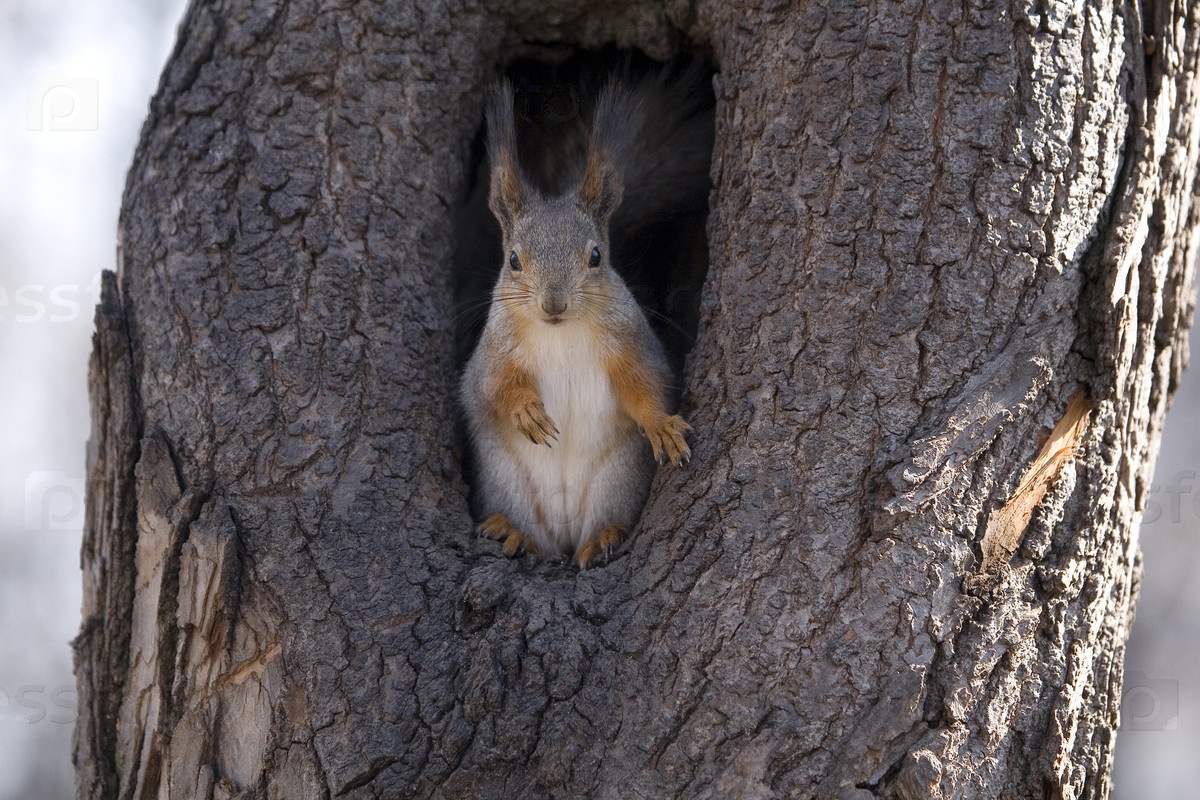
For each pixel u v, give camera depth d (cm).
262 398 778
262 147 781
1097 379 774
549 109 794
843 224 776
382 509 778
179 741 775
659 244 795
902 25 776
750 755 772
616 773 773
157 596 777
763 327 777
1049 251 774
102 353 779
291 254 780
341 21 782
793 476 775
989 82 775
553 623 776
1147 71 776
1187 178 778
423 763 774
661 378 788
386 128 782
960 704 772
